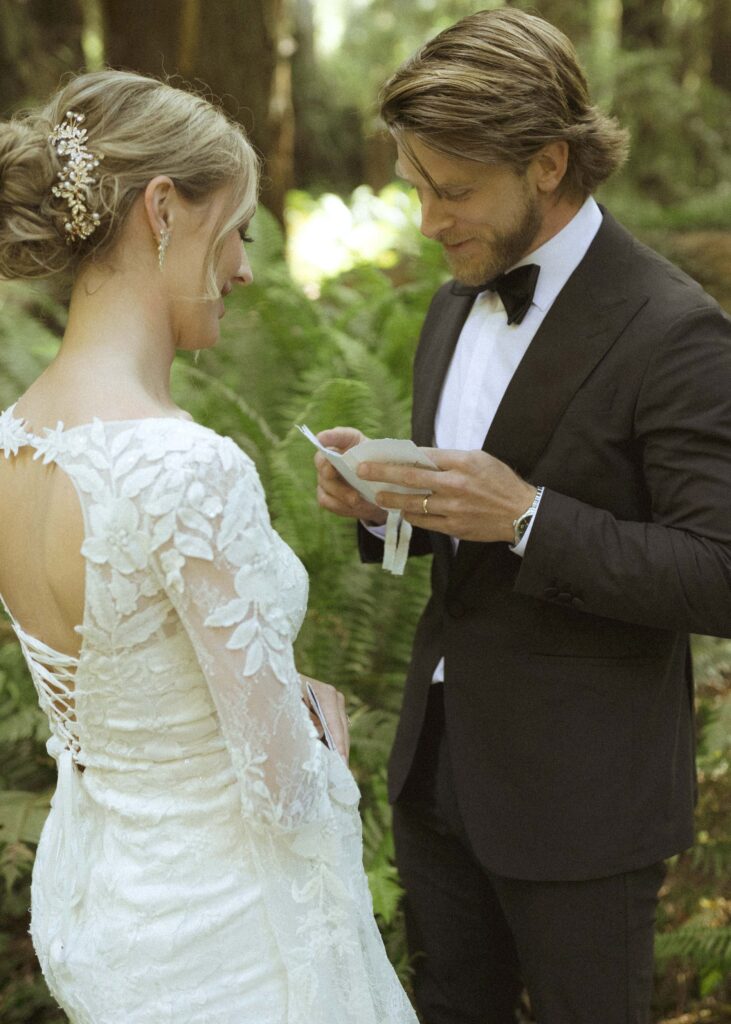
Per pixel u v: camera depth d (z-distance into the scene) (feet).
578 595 5.33
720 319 5.32
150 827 4.45
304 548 8.61
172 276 4.44
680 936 7.86
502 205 5.49
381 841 8.01
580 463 5.52
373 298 12.39
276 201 17.92
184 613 4.14
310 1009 4.51
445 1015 6.77
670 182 29.78
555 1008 5.88
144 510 4.04
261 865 4.48
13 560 4.51
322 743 5.04
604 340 5.45
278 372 11.55
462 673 5.93
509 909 5.97
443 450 5.29
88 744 4.57
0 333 11.43
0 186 4.30
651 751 5.68
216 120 4.51
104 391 4.28
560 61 5.36
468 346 6.30
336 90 38.34
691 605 5.17
